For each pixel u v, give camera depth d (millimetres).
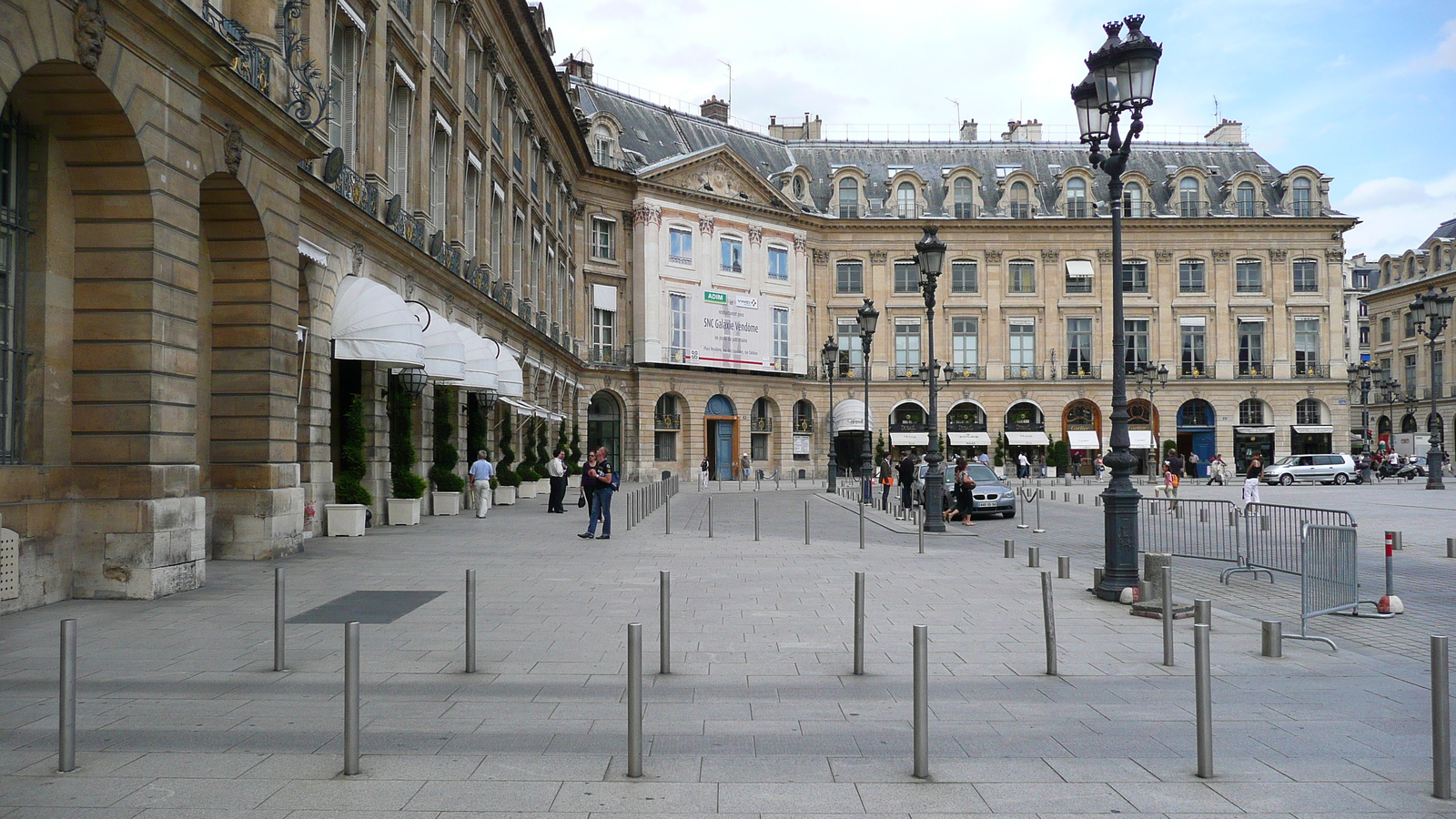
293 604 11516
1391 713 7121
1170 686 7883
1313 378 67188
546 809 5168
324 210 19031
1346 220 67188
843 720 6879
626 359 58406
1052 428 66438
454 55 29938
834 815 5109
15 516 10898
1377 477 63312
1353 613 11516
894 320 67000
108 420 11883
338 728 6625
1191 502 17219
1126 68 12875
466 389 30812
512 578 13945
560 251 50594
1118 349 12773
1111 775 5750
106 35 11055
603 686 7762
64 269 11828
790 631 10055
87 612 10875
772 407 64750
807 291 66438
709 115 69938
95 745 6230
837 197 67875
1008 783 5617
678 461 60062
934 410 22984
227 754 6055
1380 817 5117
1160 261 67188
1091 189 68188
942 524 22531
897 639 9656
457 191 30000
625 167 59031
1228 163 71750
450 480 27562
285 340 16250
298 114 17469
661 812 5141
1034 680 8070
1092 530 24500
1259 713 7102
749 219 63094
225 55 13266
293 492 16547
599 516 20438
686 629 10125
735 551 17875
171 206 12406
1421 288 81812
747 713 7055
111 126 11586
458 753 6090
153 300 11945
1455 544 17750
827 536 21844
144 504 11789
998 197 68688
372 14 22594
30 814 5086
